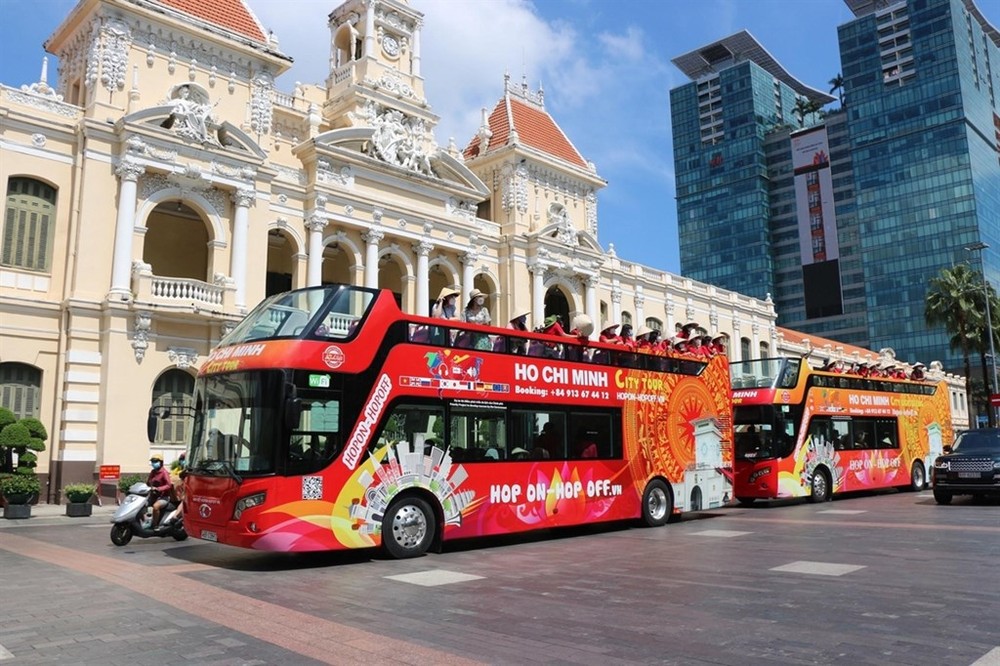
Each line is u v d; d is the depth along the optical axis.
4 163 27.56
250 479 12.42
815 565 11.95
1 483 22.50
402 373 14.24
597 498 17.47
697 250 150.88
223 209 32.06
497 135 48.31
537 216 46.88
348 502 13.11
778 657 6.83
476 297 17.25
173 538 17.53
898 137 124.25
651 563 12.66
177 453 28.92
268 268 38.47
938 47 121.44
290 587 10.76
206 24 32.31
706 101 153.62
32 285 27.98
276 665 6.65
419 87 42.31
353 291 14.02
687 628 7.96
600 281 51.19
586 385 17.69
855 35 130.50
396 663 6.70
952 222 117.31
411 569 12.45
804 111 151.38
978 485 22.25
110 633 7.85
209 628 8.05
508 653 7.03
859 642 7.31
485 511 15.14
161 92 31.34
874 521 18.66
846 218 134.25
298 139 38.94
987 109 127.38
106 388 27.44
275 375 12.78
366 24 40.59
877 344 123.00
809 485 25.36
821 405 26.55
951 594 9.53
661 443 19.38
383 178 38.56
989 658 6.70
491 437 15.55
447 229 41.00
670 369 20.09
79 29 31.69
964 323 56.19
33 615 8.76
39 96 28.95
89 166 28.72
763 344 66.75
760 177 143.88
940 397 33.91
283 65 34.84
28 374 27.58
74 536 18.09
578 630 7.92
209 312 29.58
